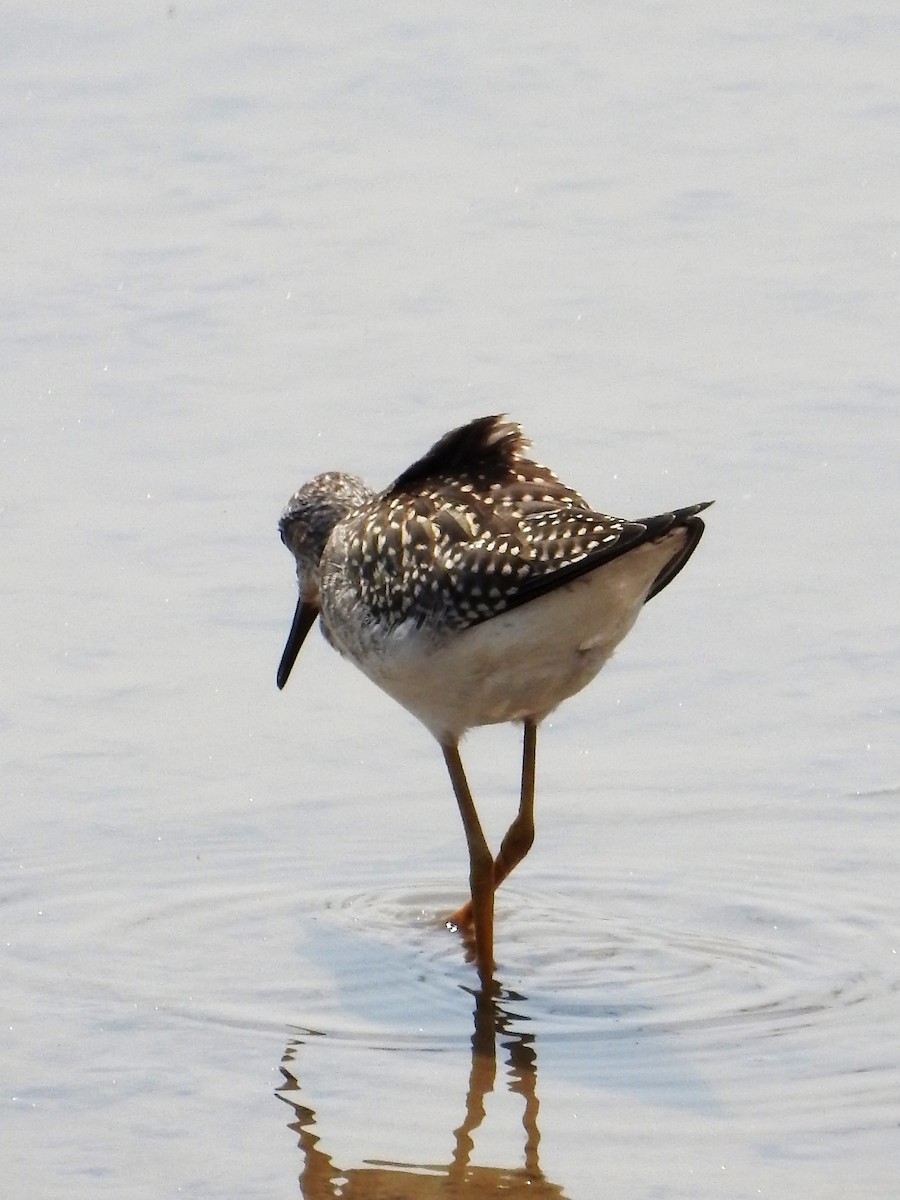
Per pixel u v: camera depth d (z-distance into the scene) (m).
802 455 15.55
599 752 11.99
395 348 17.86
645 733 12.16
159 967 9.64
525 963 9.72
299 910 10.30
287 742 12.16
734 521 14.63
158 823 11.16
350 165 22.22
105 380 17.38
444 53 25.20
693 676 12.72
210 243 20.31
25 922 10.07
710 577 13.91
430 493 9.98
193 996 9.34
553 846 10.98
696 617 13.41
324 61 25.03
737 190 21.11
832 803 11.23
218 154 22.59
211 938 9.97
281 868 10.73
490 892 9.88
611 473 15.34
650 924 10.12
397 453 15.84
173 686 12.77
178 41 25.75
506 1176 7.66
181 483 15.51
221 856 10.84
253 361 17.70
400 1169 7.73
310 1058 8.73
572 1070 8.59
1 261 19.91
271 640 13.37
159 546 14.56
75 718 12.34
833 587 13.69
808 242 19.73
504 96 23.95
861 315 18.05
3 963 9.63
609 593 9.16
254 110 23.72
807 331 17.81
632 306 18.53
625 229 20.33
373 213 20.95
